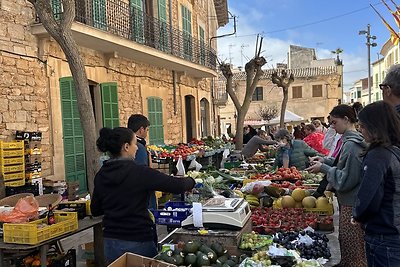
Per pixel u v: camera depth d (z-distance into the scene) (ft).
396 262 8.62
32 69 27.30
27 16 27.04
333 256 13.10
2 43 25.22
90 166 18.48
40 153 25.73
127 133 11.04
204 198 19.01
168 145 42.11
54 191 25.11
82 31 28.60
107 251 10.83
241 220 12.34
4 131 25.03
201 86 63.26
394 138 8.84
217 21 80.84
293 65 154.30
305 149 25.72
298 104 136.67
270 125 105.50
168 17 48.75
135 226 10.68
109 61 35.91
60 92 29.55
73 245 20.54
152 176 10.68
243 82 136.56
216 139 50.49
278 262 10.64
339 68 138.82
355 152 11.68
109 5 35.06
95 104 34.71
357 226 11.89
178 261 10.61
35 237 12.29
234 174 26.63
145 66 43.29
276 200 18.60
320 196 17.54
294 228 14.93
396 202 8.67
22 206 13.50
